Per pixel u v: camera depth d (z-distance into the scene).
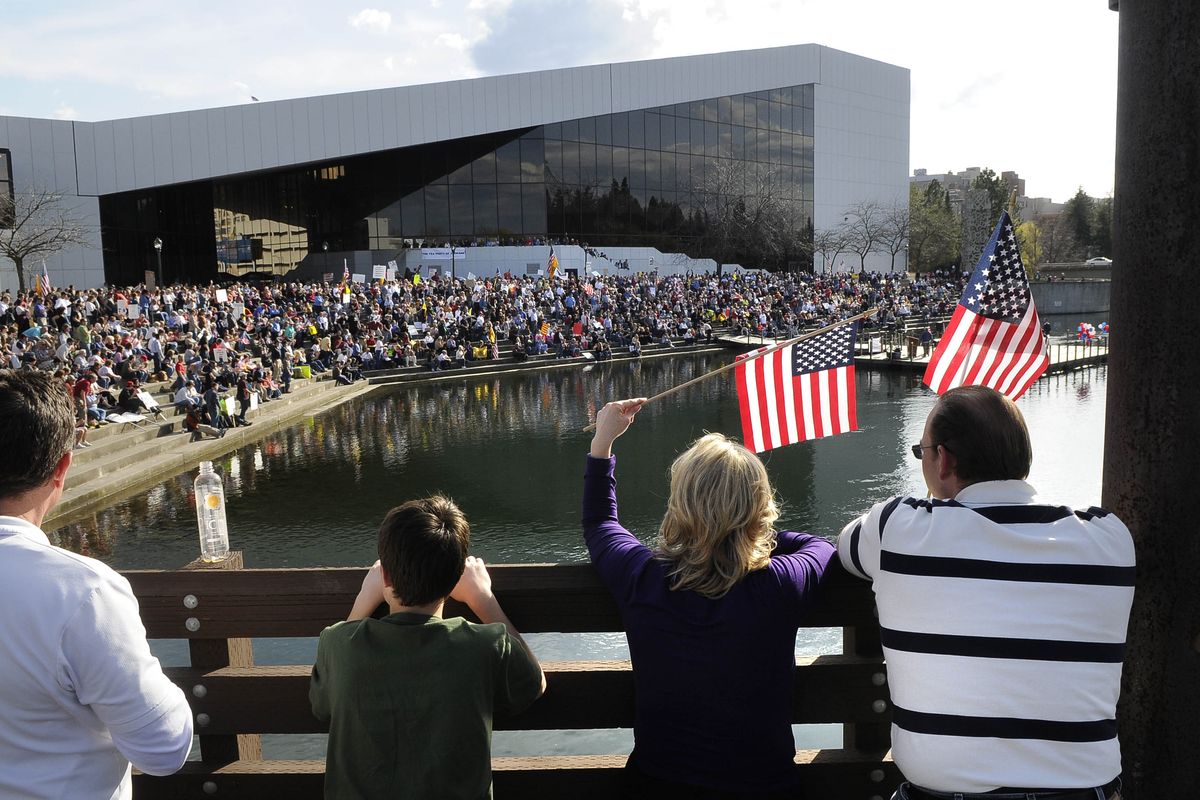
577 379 37.19
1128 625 2.21
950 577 1.95
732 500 2.13
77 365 23.27
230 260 56.50
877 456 20.39
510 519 15.27
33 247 41.25
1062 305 68.81
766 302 54.97
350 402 31.22
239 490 17.94
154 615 2.61
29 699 1.66
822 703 2.61
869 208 73.38
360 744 2.11
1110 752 1.93
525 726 2.65
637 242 62.31
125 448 20.45
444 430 25.09
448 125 54.72
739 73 65.56
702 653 2.14
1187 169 2.04
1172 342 2.09
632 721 2.63
